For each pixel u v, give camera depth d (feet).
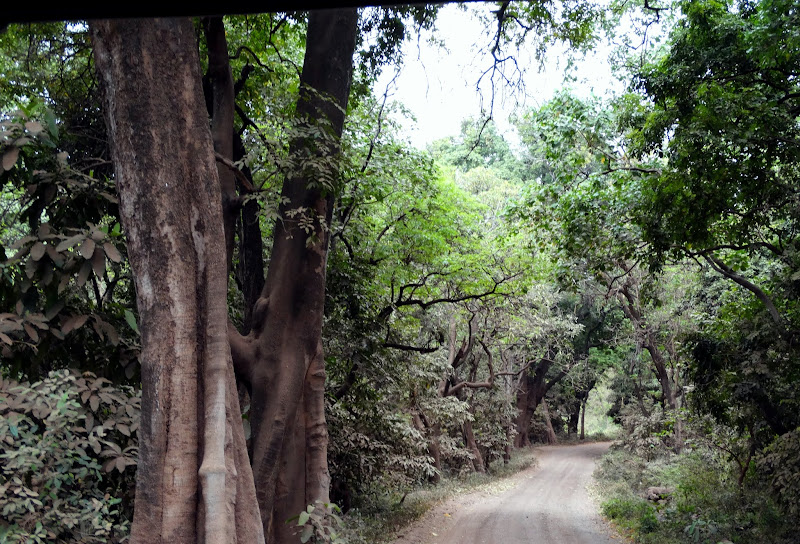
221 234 19.51
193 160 19.20
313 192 30.07
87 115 34.37
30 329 19.84
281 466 28.37
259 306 29.53
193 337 18.57
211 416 18.19
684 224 39.63
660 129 37.68
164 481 17.65
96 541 17.31
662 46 42.55
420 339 72.64
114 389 21.42
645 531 48.55
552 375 158.81
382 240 56.03
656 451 96.22
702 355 48.70
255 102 42.04
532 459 125.29
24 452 16.12
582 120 49.75
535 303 82.48
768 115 34.91
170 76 18.94
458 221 62.03
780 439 40.29
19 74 34.76
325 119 29.45
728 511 49.16
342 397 51.16
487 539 47.67
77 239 19.48
